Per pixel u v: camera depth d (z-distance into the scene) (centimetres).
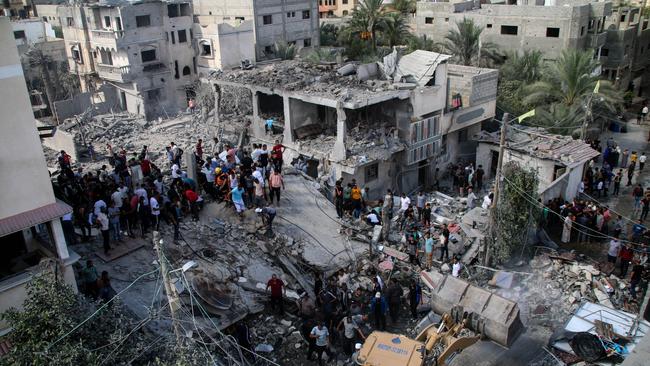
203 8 5731
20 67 1248
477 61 4559
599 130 4009
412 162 2875
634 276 1911
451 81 3325
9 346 1191
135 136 4150
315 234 2152
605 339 1517
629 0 6044
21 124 1277
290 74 3066
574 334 1568
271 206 2189
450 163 3306
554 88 3819
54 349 998
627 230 2533
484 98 3350
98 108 4862
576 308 1819
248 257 1936
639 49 5119
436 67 2841
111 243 1870
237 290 1750
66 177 2180
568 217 2323
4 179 1269
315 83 2886
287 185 2475
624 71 4959
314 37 5916
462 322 1466
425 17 5494
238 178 2136
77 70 5341
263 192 2277
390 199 2219
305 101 2716
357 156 2631
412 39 5047
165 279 1070
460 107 3216
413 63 2970
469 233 2280
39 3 7512
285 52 5034
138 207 1895
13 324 1052
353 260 2027
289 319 1716
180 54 5003
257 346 1574
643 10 5488
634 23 5000
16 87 1252
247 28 4966
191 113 4656
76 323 1056
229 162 2412
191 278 1659
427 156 2964
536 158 2841
